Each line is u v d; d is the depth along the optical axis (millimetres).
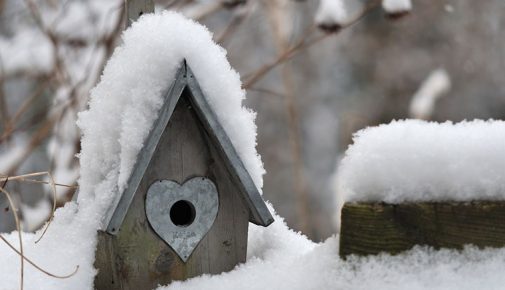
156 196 3400
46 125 5801
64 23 6027
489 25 16562
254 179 3502
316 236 13617
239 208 3611
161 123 3186
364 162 2926
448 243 2828
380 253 2859
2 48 6180
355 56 17641
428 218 2840
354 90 17766
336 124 16938
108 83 3383
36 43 6184
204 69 3332
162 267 3453
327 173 16234
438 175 2857
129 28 3406
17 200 5605
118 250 3346
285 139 15891
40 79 6395
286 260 3477
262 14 11172
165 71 3236
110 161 3357
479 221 2805
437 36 17078
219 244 3578
